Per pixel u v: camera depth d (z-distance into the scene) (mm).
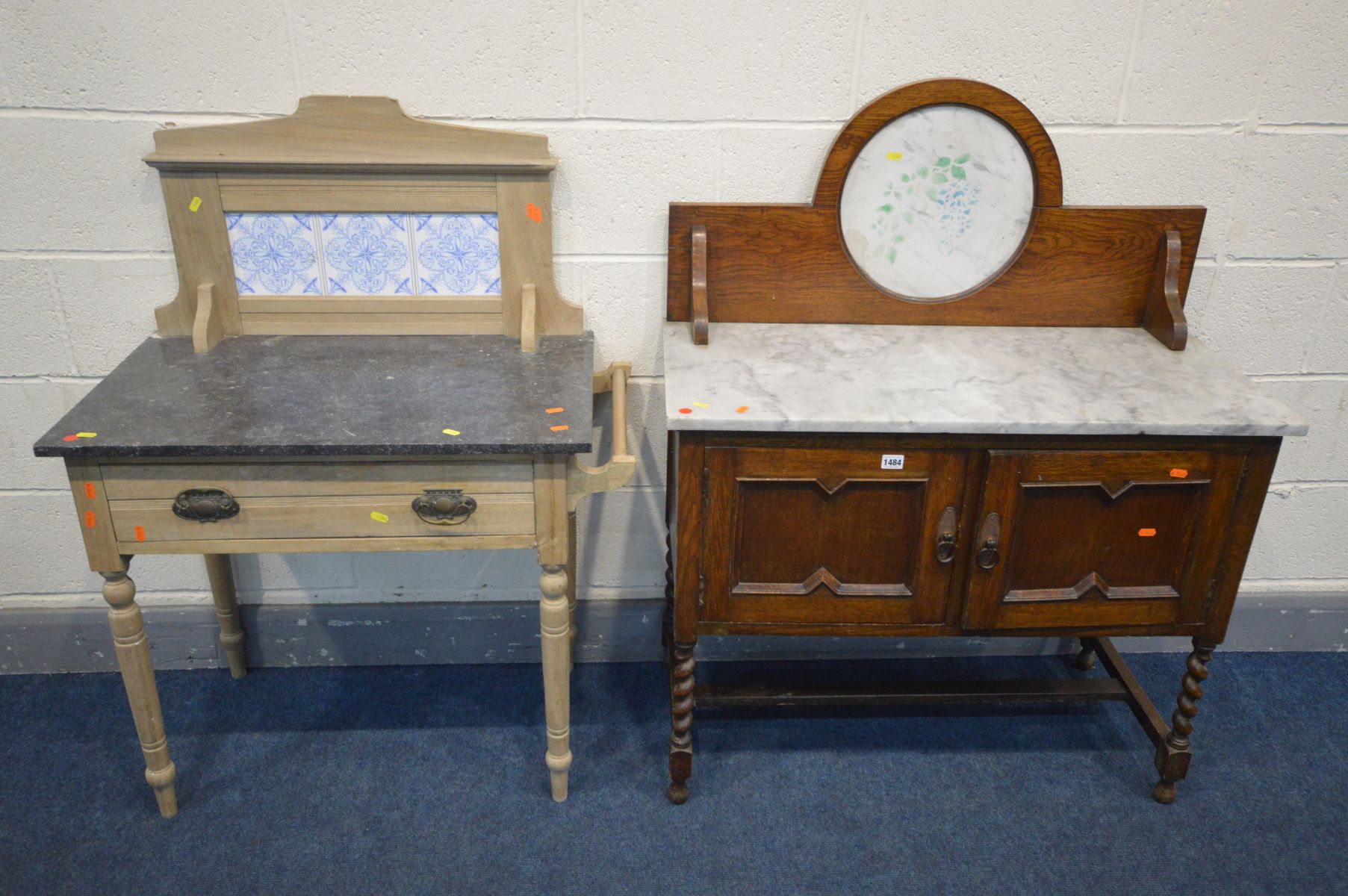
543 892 1678
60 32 1670
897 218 1828
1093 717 2088
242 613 2148
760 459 1554
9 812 1812
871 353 1749
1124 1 1722
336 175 1744
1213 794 1902
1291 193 1890
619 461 1583
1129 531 1632
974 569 1637
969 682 1953
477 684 2160
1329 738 2043
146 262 1857
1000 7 1718
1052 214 1809
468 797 1864
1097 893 1690
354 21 1688
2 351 1909
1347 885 1714
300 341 1825
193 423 1495
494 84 1749
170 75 1715
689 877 1709
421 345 1820
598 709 2090
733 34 1727
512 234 1794
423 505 1532
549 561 1609
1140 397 1595
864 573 1664
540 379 1684
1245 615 2270
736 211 1784
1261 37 1759
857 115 1734
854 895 1682
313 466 1499
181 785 1876
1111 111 1812
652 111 1781
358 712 2066
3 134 1738
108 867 1707
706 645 2223
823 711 2086
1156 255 1839
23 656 2150
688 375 1637
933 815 1842
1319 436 2119
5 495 2037
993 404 1558
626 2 1695
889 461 1561
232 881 1685
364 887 1679
